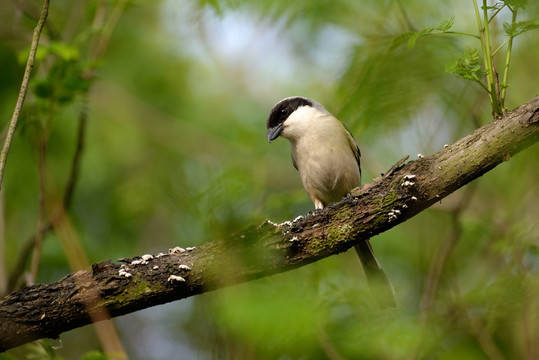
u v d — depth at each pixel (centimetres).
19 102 623
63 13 1248
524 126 577
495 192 1074
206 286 603
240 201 991
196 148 1283
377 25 907
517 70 1031
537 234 873
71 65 908
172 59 1395
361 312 855
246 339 816
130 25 1368
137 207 1112
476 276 1007
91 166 1282
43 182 909
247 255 602
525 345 849
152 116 1341
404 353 812
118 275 593
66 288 590
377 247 1113
